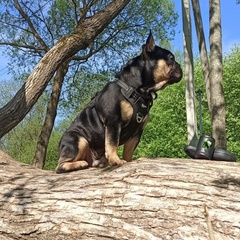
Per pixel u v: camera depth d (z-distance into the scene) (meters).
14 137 5.66
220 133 1.65
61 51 1.37
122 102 0.80
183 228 0.58
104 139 0.83
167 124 4.92
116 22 2.89
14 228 0.70
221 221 0.56
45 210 0.69
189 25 2.36
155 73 0.83
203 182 0.61
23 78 3.01
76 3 2.65
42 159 2.41
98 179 0.69
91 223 0.64
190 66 2.35
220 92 1.68
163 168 0.66
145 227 0.60
